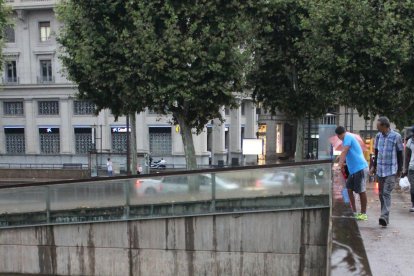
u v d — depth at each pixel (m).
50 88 46.59
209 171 10.17
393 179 7.66
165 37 12.91
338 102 15.96
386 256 5.75
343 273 4.24
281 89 16.22
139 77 13.24
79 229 11.11
